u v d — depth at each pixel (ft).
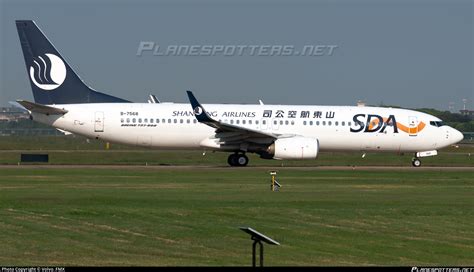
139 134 561.84
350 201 333.21
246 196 349.00
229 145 561.84
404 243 249.34
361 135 578.25
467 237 259.19
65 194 349.41
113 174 479.41
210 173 494.18
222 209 299.58
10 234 248.93
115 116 560.61
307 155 545.85
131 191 367.66
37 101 570.05
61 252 229.04
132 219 275.39
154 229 260.62
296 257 229.45
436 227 272.92
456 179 465.47
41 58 568.82
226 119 568.00
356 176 482.28
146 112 562.66
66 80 570.05
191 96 531.09
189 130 561.43
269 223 274.57
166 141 563.89
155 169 532.32
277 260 225.35
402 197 354.13
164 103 577.84
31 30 568.00
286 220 280.51
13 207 296.71
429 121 588.91
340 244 246.68
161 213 287.48
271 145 551.59
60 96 570.87
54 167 549.54
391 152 598.75
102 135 562.66
